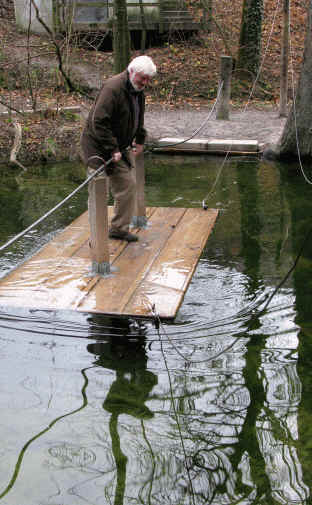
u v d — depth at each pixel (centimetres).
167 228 598
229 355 385
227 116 1220
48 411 324
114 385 352
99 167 473
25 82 1325
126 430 308
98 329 413
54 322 417
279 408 328
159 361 379
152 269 489
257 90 1470
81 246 551
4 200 762
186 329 418
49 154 1019
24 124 1090
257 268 531
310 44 898
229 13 1755
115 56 1270
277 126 1154
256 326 424
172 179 870
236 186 823
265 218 677
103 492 263
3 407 326
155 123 1180
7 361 376
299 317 437
